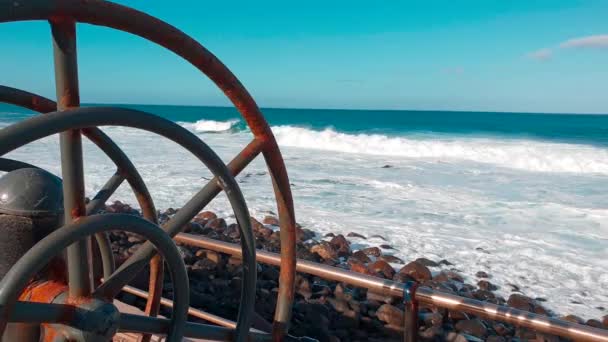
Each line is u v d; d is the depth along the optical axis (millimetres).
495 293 6645
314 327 4781
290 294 1917
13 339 1581
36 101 1832
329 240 8820
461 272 7441
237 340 1728
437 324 5023
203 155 1509
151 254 1531
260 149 1715
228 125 41000
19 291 1191
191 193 12305
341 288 5582
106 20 1255
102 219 1302
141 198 1878
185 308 1562
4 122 43531
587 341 1708
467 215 11039
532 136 36062
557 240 9180
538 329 1803
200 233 8617
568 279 7203
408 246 8664
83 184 1292
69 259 1341
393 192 13633
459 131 41062
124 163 1797
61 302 1352
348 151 25438
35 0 1115
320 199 12406
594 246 8820
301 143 27375
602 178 17344
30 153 18531
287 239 1874
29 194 1488
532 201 12773
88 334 1314
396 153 24297
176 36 1397
